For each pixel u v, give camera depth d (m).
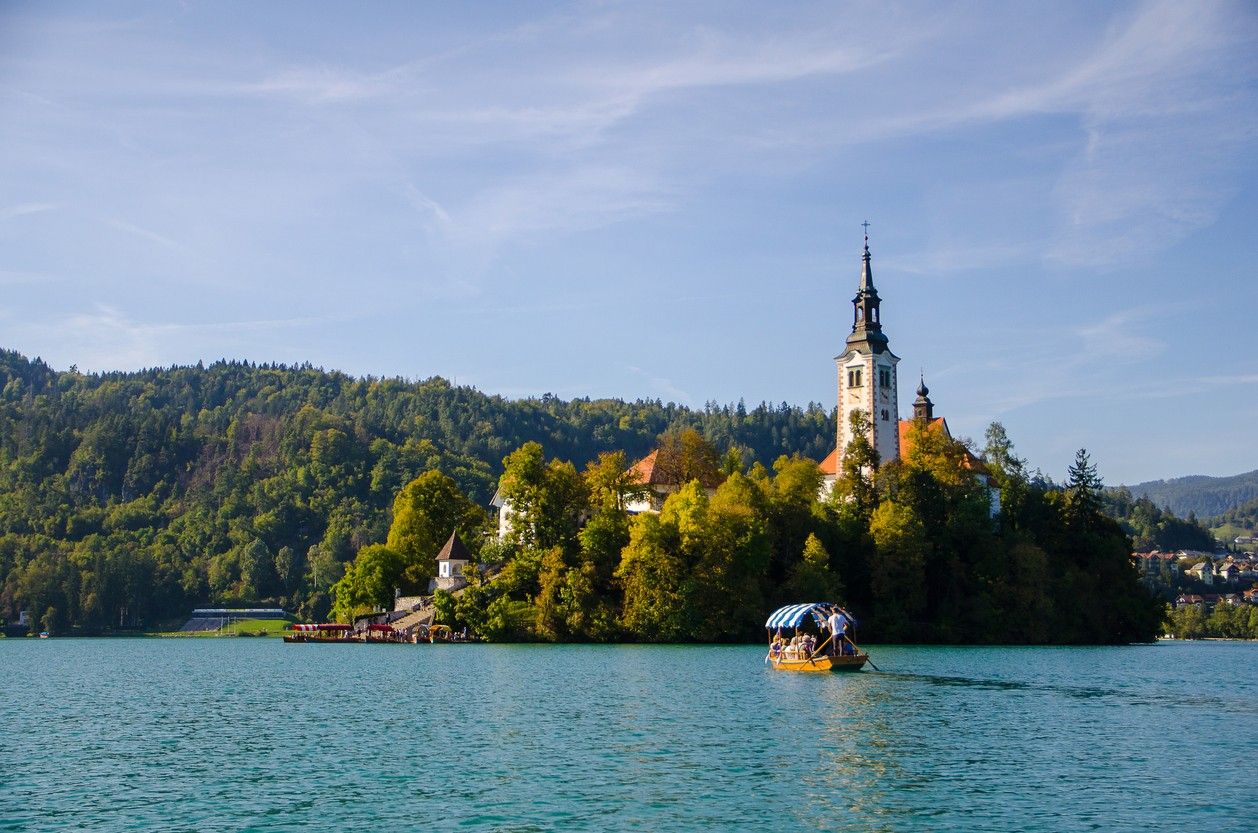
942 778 51.25
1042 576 166.88
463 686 92.62
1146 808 45.69
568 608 156.38
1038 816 44.41
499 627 159.38
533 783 50.00
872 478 177.75
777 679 96.69
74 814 45.00
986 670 109.81
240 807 45.94
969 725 67.94
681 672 104.44
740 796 47.53
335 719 71.31
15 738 64.69
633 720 69.75
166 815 44.75
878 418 193.12
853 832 42.09
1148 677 105.06
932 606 165.88
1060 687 92.56
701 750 58.25
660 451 193.00
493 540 184.50
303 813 44.88
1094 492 185.75
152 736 64.94
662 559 153.25
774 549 162.12
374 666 119.44
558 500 171.38
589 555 162.25
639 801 46.62
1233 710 76.69
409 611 182.62
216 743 61.78
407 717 71.88
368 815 44.50
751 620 151.62
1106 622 176.62
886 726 67.19
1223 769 53.75
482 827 42.72
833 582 156.62
